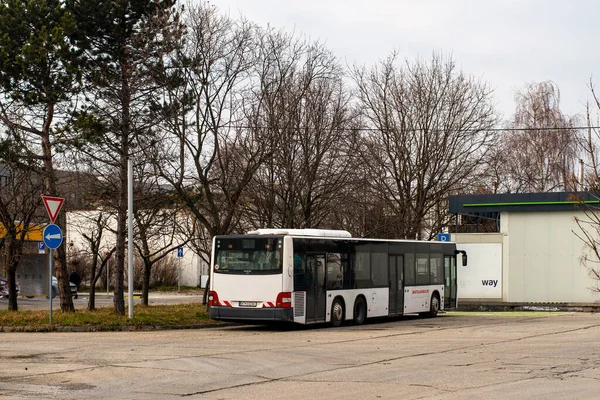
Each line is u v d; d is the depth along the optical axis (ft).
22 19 82.99
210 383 40.81
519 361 49.85
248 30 92.63
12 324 75.82
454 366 47.60
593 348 57.93
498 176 170.50
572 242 120.47
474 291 124.88
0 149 83.35
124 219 87.30
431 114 143.13
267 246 79.00
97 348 57.77
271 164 98.17
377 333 75.05
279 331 78.28
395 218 139.44
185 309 98.02
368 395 36.60
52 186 86.12
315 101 103.19
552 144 171.32
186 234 112.47
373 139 143.13
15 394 37.06
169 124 85.87
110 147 84.33
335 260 85.87
